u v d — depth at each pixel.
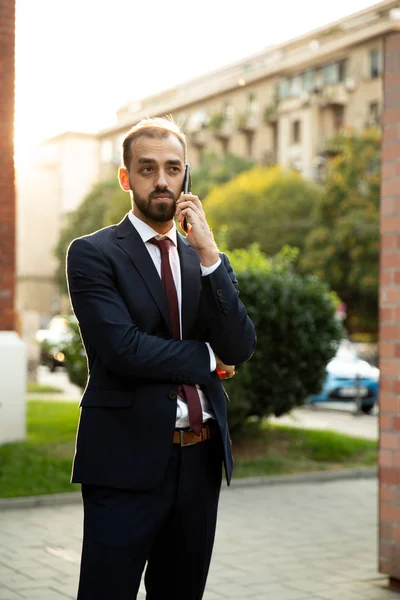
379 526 4.75
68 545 5.62
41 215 70.62
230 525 6.41
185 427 2.47
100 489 2.43
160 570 2.63
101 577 2.38
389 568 4.69
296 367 9.39
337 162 33.16
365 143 32.62
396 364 4.63
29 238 71.12
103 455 2.40
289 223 36.53
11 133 9.08
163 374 2.40
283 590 4.61
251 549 5.60
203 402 2.51
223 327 2.46
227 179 46.94
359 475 8.94
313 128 49.16
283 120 51.56
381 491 4.73
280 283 9.31
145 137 2.45
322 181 47.44
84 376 11.52
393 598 4.47
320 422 14.31
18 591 4.50
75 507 7.04
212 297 2.46
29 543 5.67
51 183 69.62
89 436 2.43
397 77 4.68
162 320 2.48
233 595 4.51
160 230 2.54
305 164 49.62
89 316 2.41
